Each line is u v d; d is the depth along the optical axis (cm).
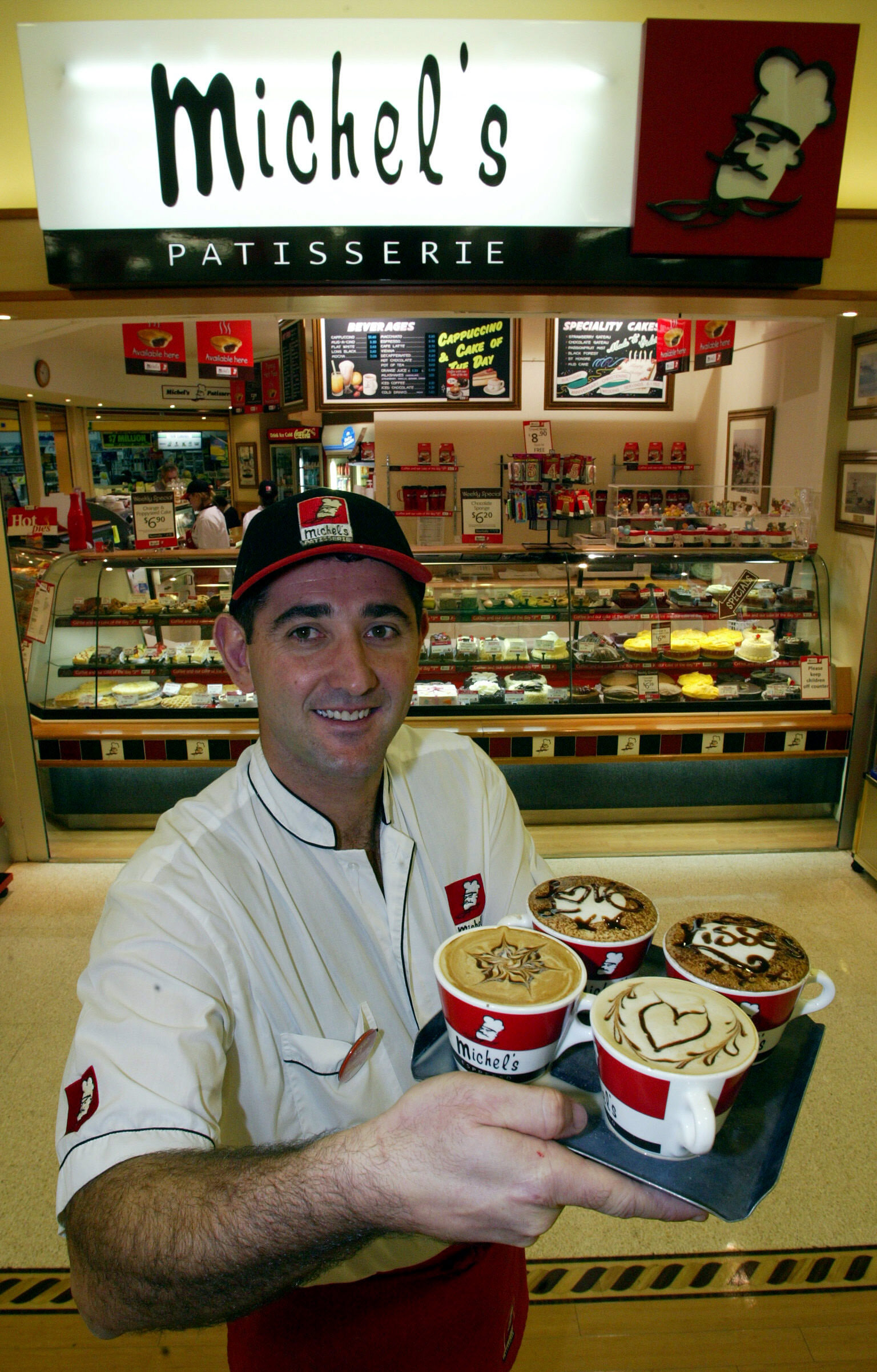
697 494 521
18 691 357
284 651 82
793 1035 77
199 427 1279
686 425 538
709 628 404
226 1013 74
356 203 268
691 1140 55
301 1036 79
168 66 252
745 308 311
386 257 273
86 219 268
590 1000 68
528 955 73
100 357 1005
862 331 355
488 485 532
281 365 639
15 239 290
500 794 113
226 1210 55
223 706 376
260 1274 55
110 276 274
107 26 248
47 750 364
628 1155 60
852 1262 187
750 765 383
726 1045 61
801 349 407
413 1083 86
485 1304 96
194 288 287
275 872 85
